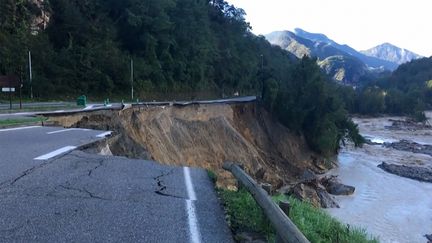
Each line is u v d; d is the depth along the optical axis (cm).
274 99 6781
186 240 501
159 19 6512
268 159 5509
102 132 1697
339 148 7181
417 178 4919
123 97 5612
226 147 4750
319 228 660
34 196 634
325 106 6656
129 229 521
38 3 5194
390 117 15312
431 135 10162
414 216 3275
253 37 13212
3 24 4628
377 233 2789
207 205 671
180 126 4238
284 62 14350
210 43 8288
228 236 534
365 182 4675
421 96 18200
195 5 8306
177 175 898
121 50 6253
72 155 1026
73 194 662
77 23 5562
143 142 3294
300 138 6625
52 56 5025
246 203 698
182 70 7100
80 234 490
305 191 3597
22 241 455
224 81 9000
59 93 4862
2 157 930
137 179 815
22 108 2769
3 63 4372
